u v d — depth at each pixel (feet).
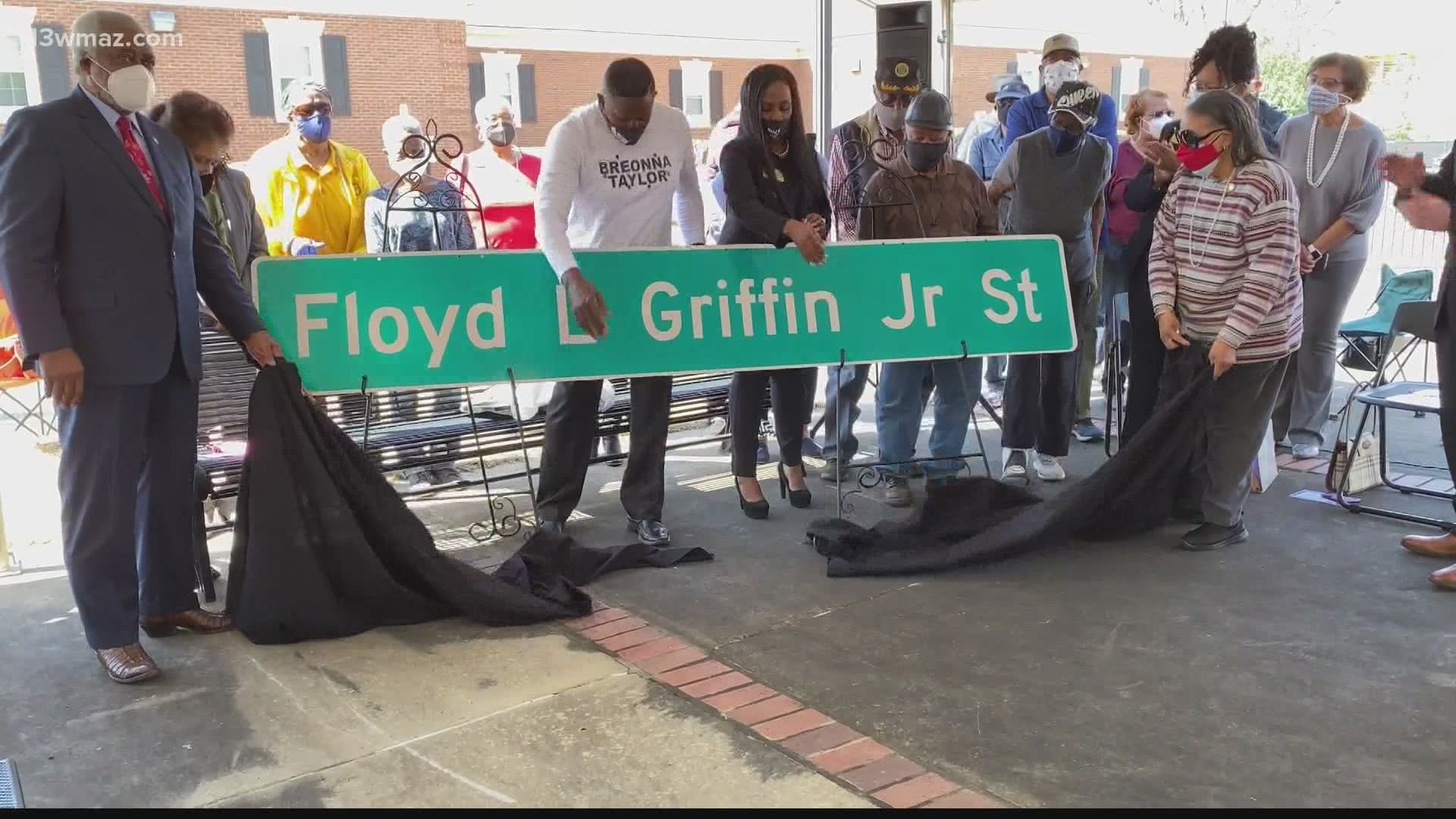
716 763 8.98
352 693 10.34
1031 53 94.43
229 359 14.02
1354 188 16.98
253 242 15.10
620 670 10.78
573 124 13.43
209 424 13.84
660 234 14.25
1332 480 15.97
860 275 14.48
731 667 10.85
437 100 74.90
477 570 12.23
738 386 15.25
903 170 15.47
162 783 8.71
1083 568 13.47
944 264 14.75
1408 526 14.78
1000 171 16.74
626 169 13.76
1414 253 33.35
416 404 15.78
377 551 11.98
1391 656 10.82
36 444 19.93
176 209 10.73
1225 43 15.44
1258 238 13.17
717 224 24.68
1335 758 8.93
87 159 10.01
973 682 10.41
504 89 84.43
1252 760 8.91
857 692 10.23
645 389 14.37
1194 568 13.38
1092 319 19.07
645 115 13.28
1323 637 11.30
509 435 15.34
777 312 14.24
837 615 12.12
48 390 10.09
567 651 11.26
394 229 17.11
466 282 13.37
